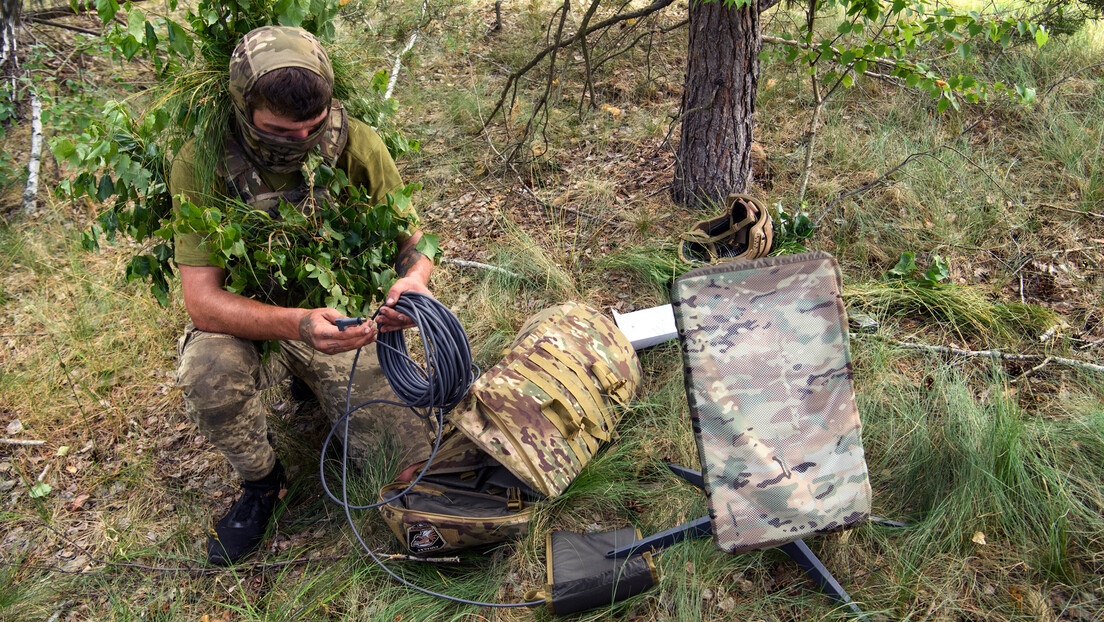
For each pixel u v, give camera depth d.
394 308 2.22
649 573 2.23
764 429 2.06
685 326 2.03
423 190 4.50
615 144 4.63
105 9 2.21
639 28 5.58
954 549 2.34
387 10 6.07
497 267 3.77
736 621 2.22
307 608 2.40
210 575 2.58
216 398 2.38
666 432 2.84
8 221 4.53
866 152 4.25
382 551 2.56
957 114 4.43
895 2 3.24
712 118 3.81
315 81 2.03
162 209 2.51
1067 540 2.29
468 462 2.57
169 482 2.98
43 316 3.82
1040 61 4.71
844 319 2.08
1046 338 3.12
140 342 3.64
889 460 2.66
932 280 3.42
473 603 2.26
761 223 3.39
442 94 5.33
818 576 2.22
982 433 2.56
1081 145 4.08
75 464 3.11
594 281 3.72
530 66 4.21
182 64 2.45
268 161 2.24
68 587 2.59
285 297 2.57
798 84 4.75
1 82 5.08
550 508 2.51
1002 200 3.88
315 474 2.90
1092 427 2.59
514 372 2.56
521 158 4.59
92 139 2.45
